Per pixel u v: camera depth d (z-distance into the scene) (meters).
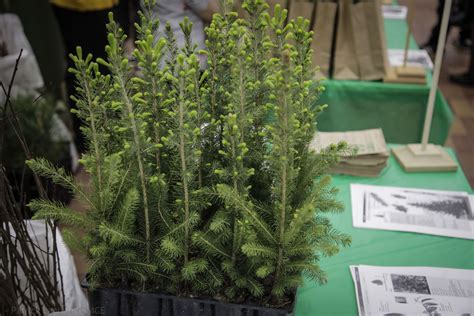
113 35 0.90
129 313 1.07
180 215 1.01
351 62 2.35
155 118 1.01
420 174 1.74
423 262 1.35
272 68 1.04
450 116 2.29
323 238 1.02
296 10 2.26
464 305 1.20
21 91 2.37
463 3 4.25
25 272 1.12
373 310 1.19
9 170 1.95
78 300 1.38
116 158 0.91
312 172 1.08
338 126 2.40
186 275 0.97
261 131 1.05
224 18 1.07
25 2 2.85
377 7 2.28
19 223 1.09
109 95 1.00
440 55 1.63
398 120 2.36
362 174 1.71
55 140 2.31
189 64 0.95
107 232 0.93
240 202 0.94
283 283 0.99
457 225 1.49
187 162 0.96
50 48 3.03
